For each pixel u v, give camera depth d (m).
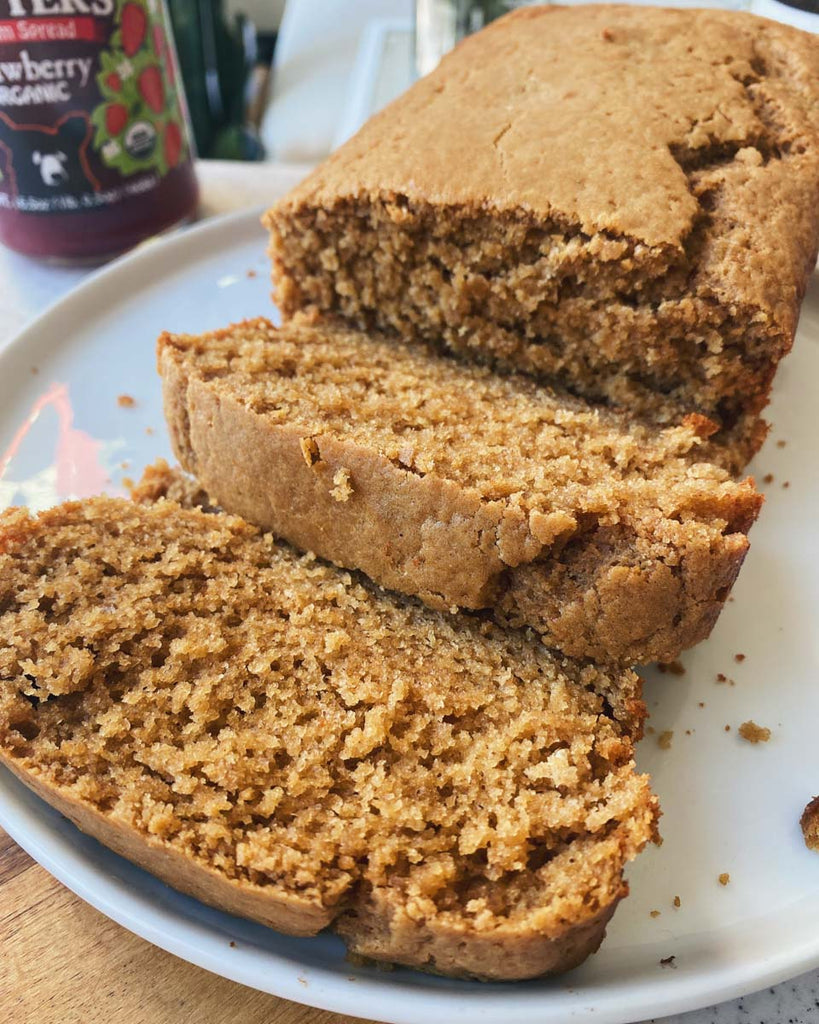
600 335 0.17
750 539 0.17
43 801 0.13
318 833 0.12
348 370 0.18
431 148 0.18
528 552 0.14
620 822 0.12
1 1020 0.12
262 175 0.29
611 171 0.17
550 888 0.11
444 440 0.15
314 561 0.16
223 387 0.16
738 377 0.17
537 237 0.17
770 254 0.16
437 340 0.20
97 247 0.24
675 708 0.15
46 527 0.15
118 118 0.22
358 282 0.19
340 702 0.14
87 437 0.20
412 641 0.15
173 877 0.12
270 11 0.50
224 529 0.16
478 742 0.13
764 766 0.14
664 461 0.16
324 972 0.11
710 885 0.13
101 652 0.14
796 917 0.12
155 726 0.13
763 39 0.20
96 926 0.13
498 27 0.21
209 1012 0.12
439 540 0.14
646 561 0.14
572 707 0.14
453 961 0.11
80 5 0.20
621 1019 0.11
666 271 0.16
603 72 0.19
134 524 0.16
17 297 0.24
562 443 0.16
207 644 0.14
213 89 0.43
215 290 0.23
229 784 0.12
